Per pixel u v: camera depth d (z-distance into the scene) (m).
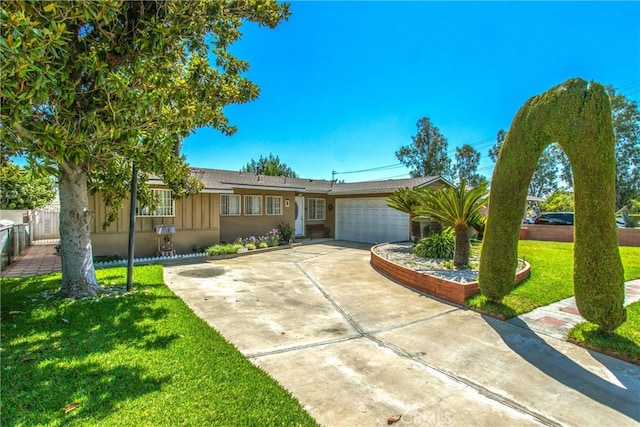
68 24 3.80
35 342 3.55
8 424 2.18
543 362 3.53
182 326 4.18
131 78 4.19
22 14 2.73
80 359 3.17
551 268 8.11
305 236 16.75
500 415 2.60
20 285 6.17
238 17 5.57
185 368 3.06
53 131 3.62
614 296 3.80
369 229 15.55
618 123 30.91
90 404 2.44
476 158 38.06
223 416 2.37
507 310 5.04
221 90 6.54
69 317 4.34
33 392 2.57
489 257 5.08
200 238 11.36
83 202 5.48
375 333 4.33
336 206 17.44
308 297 6.04
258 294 6.20
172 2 4.15
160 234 10.01
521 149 4.58
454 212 7.47
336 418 2.52
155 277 7.14
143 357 3.25
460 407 2.70
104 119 4.24
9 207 15.20
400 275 7.33
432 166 35.28
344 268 9.01
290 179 18.50
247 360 3.34
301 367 3.34
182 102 4.81
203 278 7.55
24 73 2.82
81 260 5.45
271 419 2.37
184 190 8.68
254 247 12.09
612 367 3.42
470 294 5.69
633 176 31.23
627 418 2.59
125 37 4.23
